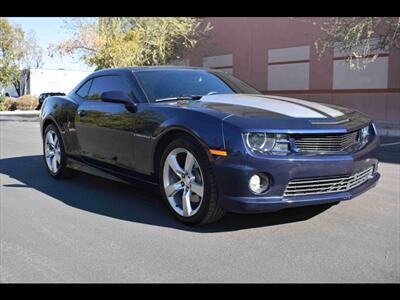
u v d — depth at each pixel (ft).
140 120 15.11
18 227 14.28
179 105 14.48
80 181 20.80
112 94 15.56
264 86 75.61
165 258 11.62
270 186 12.28
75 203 16.96
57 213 15.70
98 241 12.90
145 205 16.48
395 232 13.37
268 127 12.32
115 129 16.33
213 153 12.53
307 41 68.18
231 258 11.56
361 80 62.13
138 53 79.30
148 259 11.58
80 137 18.76
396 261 11.33
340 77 64.54
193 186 13.38
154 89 15.98
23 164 26.18
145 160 15.08
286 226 13.87
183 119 13.47
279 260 11.41
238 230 13.56
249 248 12.19
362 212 15.29
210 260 11.46
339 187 13.21
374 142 14.71
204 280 10.39
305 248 12.16
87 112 18.20
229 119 12.67
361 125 14.06
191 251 12.04
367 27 50.24
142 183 15.62
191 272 10.80
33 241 13.01
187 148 13.37
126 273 10.81
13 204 16.98
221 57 82.94
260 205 12.23
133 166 15.78
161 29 77.77
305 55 68.85
